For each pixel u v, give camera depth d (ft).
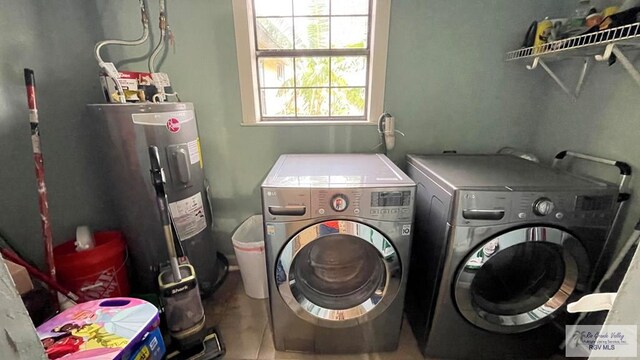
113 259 5.10
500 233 3.68
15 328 1.60
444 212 3.90
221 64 5.76
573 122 5.04
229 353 4.71
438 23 5.56
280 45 6.05
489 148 6.25
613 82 4.27
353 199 3.76
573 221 3.65
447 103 6.01
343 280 4.59
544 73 5.71
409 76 5.88
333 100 6.41
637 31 3.26
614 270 3.84
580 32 4.11
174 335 4.27
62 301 4.74
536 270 4.24
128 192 4.87
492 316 4.11
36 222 5.40
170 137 4.83
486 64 5.76
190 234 5.41
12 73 4.75
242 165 6.43
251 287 5.95
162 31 5.37
